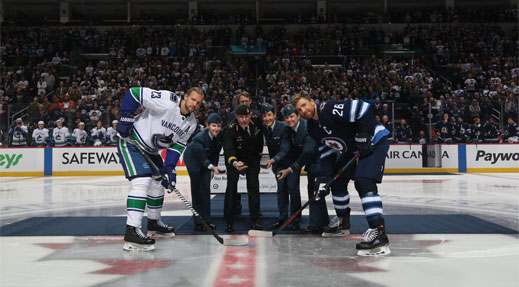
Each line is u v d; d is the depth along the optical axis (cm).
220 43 2223
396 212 527
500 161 1268
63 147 1252
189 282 253
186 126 359
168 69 1870
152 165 348
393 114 1266
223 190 564
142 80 1789
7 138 1255
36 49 2153
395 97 1583
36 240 377
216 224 461
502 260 299
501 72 1922
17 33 2327
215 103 1393
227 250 335
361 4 2636
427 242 358
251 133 411
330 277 261
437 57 1992
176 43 2214
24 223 464
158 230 396
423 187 846
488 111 1267
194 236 393
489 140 1265
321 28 2350
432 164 1266
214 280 256
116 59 1927
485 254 316
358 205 596
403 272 271
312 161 411
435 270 275
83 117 1253
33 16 2820
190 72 1866
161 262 300
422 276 262
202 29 2359
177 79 1797
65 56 2050
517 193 732
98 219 490
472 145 1270
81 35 2316
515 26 2298
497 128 1262
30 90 1819
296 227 421
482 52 2123
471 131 1270
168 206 612
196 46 2112
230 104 1398
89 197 718
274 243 360
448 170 1274
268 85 1750
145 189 346
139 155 352
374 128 337
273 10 2716
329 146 366
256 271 275
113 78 1848
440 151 1270
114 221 475
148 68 1866
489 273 268
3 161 1251
